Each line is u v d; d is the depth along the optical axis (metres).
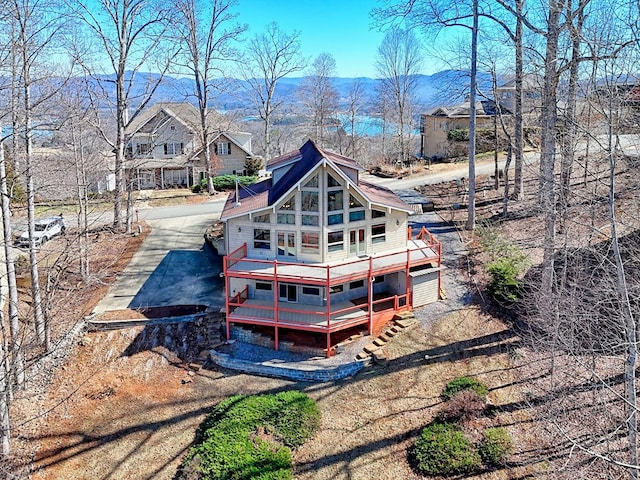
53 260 28.69
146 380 19.62
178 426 17.28
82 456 16.38
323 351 20.14
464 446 14.78
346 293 22.78
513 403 16.30
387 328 21.27
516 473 13.93
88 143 32.38
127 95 33.56
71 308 23.56
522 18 19.16
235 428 16.19
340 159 23.42
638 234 18.91
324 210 21.22
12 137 18.27
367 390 18.03
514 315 20.55
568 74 19.70
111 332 22.03
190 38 41.03
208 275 27.34
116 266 28.59
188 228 35.03
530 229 26.56
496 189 34.59
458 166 45.78
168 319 22.53
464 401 16.11
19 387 18.88
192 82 47.09
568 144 17.52
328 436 16.19
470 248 26.61
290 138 92.19
